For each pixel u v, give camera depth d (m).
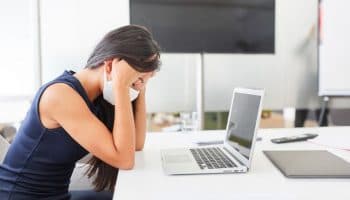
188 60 2.81
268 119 2.96
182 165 1.00
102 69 1.07
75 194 1.26
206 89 2.85
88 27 2.68
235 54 2.83
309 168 0.94
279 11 2.91
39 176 1.04
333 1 2.81
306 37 2.95
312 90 3.00
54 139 1.01
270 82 2.94
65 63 2.68
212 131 1.78
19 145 1.04
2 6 2.56
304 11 2.93
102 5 2.68
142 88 1.19
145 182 0.86
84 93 1.04
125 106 1.02
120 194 0.77
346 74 2.85
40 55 2.65
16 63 2.61
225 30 2.74
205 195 0.76
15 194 1.02
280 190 0.79
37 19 2.61
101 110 1.13
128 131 1.00
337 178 0.87
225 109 2.88
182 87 2.83
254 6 2.76
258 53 2.81
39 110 1.00
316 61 2.97
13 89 2.62
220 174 0.93
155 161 1.11
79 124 0.98
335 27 2.83
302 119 3.00
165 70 2.79
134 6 2.61
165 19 2.65
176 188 0.81
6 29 2.58
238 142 1.09
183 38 2.69
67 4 2.65
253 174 0.92
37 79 2.63
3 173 1.05
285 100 2.97
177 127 2.40
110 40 1.05
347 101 2.96
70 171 1.13
